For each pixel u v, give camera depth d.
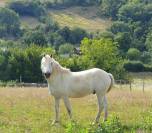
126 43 140.25
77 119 17.27
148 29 174.75
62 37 171.50
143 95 27.05
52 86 16.23
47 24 194.12
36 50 64.75
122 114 18.67
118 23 183.88
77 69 70.31
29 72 63.44
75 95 16.52
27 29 189.88
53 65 16.06
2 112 18.88
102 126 14.03
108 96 26.02
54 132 14.73
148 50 142.25
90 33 182.88
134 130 14.64
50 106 21.00
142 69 105.50
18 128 15.36
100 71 16.84
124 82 59.62
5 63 64.44
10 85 45.25
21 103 21.94
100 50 79.56
